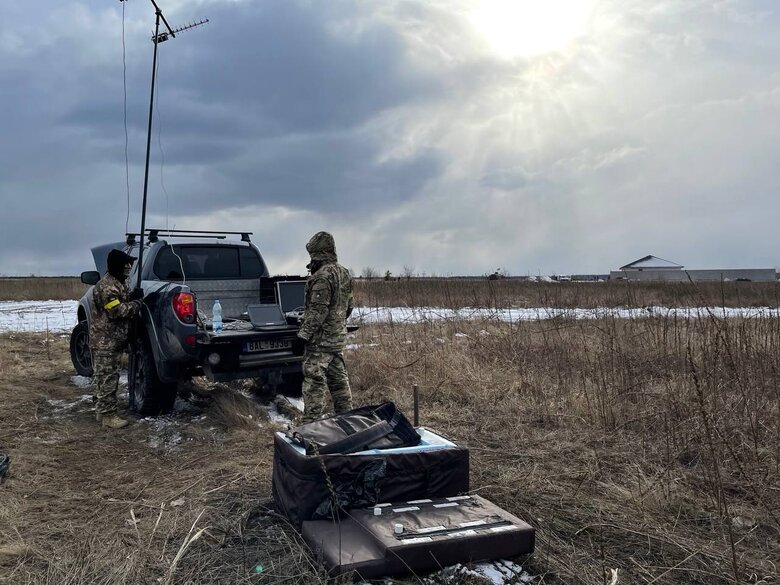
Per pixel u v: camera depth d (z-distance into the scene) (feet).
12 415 18.12
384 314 43.65
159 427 17.34
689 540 10.25
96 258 24.94
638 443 15.23
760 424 15.12
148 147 18.99
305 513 9.57
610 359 22.20
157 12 18.98
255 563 9.00
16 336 37.76
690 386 17.95
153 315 17.90
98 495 12.12
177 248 20.93
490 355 25.80
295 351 18.76
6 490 12.17
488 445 15.65
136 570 8.80
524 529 8.86
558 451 14.90
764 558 9.71
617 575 8.71
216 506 11.34
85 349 24.00
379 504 9.78
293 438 10.52
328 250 16.35
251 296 22.13
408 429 11.08
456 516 9.32
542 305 46.57
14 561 9.20
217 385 22.53
